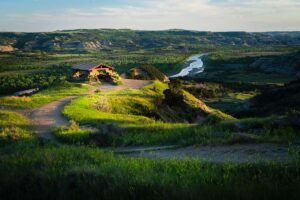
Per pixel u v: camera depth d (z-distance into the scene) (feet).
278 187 31.42
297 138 62.39
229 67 637.71
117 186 35.83
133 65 644.69
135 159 51.52
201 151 61.82
